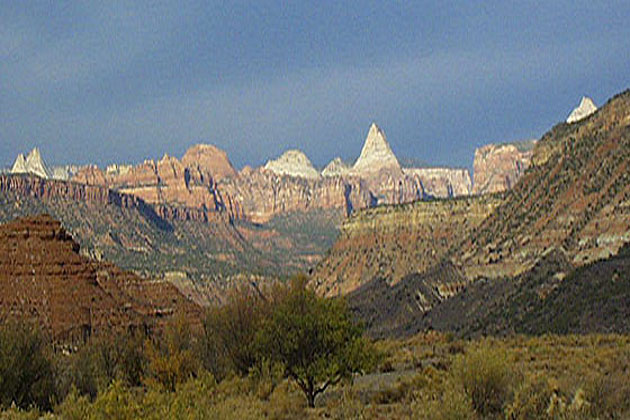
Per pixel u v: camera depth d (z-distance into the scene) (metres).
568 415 28.03
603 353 52.91
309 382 40.88
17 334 45.16
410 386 41.84
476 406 30.34
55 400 44.47
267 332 42.78
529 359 55.38
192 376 51.34
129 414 27.67
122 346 59.91
